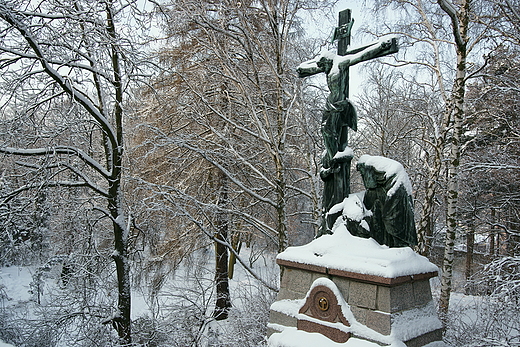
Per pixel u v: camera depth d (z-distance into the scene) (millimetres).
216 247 13000
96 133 12172
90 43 8109
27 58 7895
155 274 11898
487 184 14148
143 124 9375
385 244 4887
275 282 10094
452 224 9461
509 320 7457
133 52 8680
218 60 9867
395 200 4723
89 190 11484
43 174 8188
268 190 11359
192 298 11094
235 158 10820
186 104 10008
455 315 8844
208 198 11828
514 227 15000
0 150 7875
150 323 9586
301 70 6031
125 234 9227
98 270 10227
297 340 4688
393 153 17484
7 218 8602
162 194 9227
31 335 8859
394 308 4219
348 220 5125
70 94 8125
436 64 11016
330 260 4727
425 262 4715
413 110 13008
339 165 5461
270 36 9625
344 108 5414
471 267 18984
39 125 8734
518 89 8984
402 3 10914
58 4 7766
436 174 11586
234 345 8328
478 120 12484
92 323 8891
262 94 9148
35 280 13414
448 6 8352
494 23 9438
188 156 11141
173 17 9289
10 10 6930
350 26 5531
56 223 10953
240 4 8734
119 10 8828
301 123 10773
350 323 4391
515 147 11906
